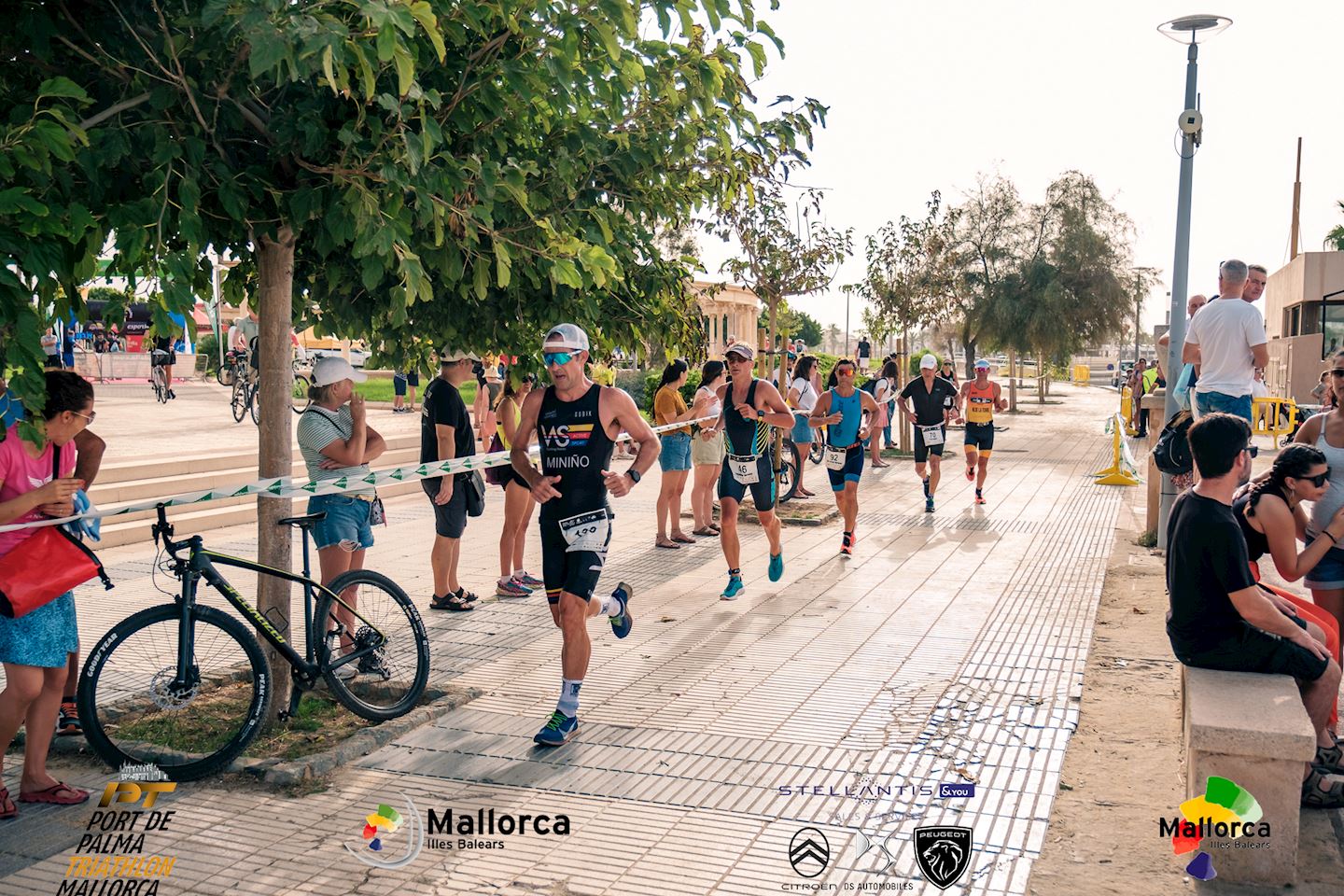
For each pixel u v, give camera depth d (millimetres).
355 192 4109
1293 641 4430
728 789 4523
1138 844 3984
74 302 3941
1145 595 8188
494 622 7469
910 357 39656
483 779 4637
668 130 5535
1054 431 26156
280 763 4641
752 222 12914
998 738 5086
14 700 4121
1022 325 32625
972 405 13289
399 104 3957
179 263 3758
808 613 7641
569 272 4719
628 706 5629
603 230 5102
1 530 4086
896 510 12906
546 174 5234
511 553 8266
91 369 26469
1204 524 4449
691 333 6301
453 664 6422
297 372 21078
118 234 3721
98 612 7551
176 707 4691
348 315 6031
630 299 5969
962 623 7320
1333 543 5047
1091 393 51156
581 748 5012
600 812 4289
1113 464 15594
